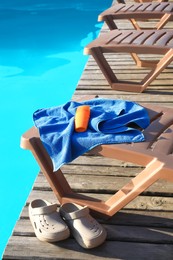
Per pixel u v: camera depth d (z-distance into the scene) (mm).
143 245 2043
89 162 2643
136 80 3779
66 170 2572
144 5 4363
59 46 6242
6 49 6188
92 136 2084
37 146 2148
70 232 2076
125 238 2080
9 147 3824
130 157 2004
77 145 2070
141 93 3551
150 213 2223
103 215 2164
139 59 4094
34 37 6641
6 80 5172
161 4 4355
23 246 2049
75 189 2408
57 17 7559
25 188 3336
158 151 1995
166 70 4004
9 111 4422
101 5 8188
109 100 2389
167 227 2137
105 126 2152
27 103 4582
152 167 1960
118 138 2062
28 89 4910
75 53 5941
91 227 2035
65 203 2154
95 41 3531
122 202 2100
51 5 8297
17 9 8109
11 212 3115
